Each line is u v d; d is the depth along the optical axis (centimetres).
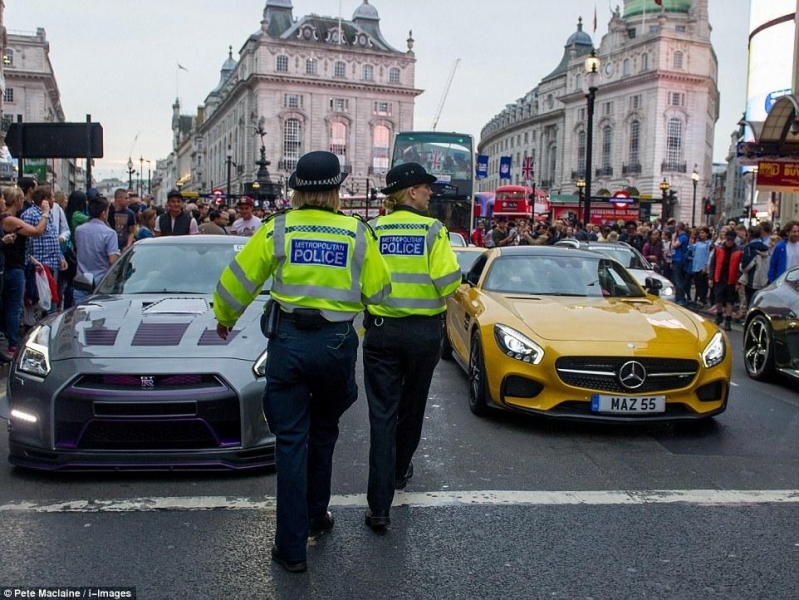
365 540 408
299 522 367
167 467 486
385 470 422
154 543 398
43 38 8894
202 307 599
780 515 454
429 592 350
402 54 9781
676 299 1839
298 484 368
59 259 991
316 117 9506
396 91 9750
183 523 425
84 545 395
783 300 853
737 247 1453
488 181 13775
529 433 632
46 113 9356
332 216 379
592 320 666
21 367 509
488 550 397
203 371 493
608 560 388
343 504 462
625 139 8694
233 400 493
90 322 559
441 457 562
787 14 4309
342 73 9581
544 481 511
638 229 2289
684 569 379
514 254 835
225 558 382
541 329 646
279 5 9919
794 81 2214
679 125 8338
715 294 1478
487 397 665
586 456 570
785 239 1346
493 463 550
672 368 623
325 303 369
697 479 520
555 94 10531
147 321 559
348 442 602
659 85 8181
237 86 9975
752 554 398
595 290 779
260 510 445
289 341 367
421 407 470
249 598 342
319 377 371
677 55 8244
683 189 8306
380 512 420
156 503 454
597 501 473
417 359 439
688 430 654
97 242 909
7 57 8731
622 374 614
